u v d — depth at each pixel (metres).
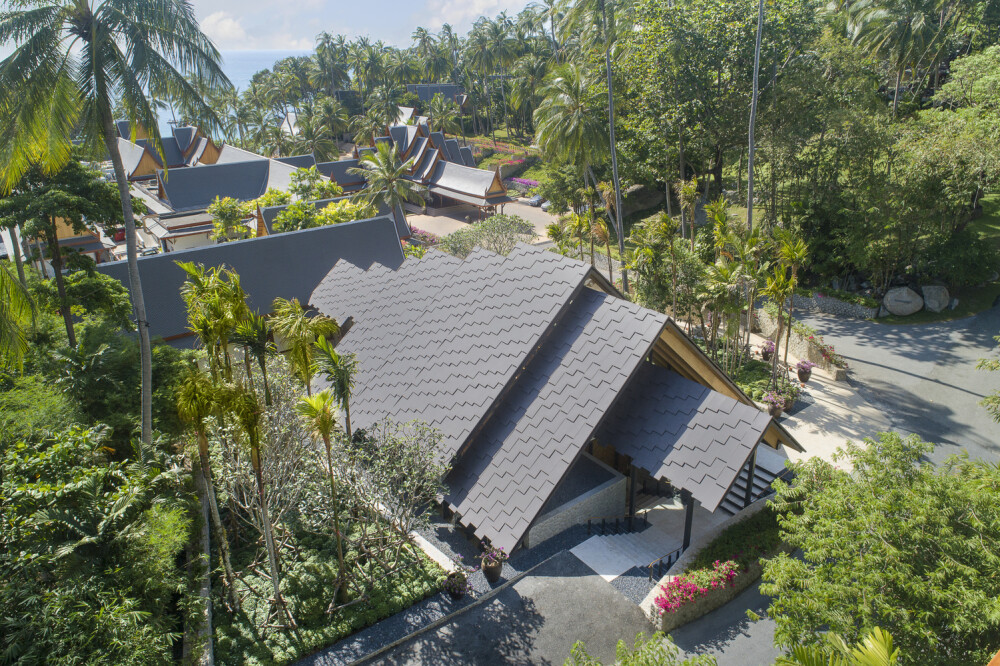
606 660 17.27
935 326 40.97
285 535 21.00
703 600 19.09
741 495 25.39
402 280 29.94
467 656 17.36
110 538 15.57
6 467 16.09
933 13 62.19
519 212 82.12
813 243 46.84
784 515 22.28
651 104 50.41
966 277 42.16
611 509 24.28
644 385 22.92
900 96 67.00
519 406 22.45
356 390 26.52
